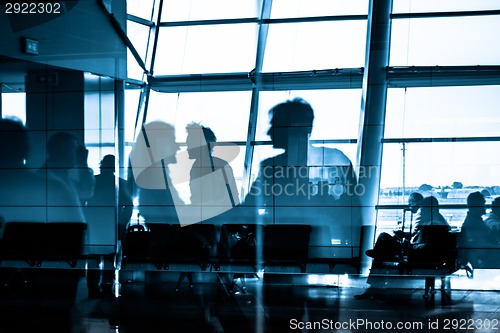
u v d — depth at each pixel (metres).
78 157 8.03
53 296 7.24
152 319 6.04
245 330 5.57
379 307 6.48
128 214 7.85
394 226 7.07
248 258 7.43
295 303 6.70
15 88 8.21
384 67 7.10
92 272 8.02
